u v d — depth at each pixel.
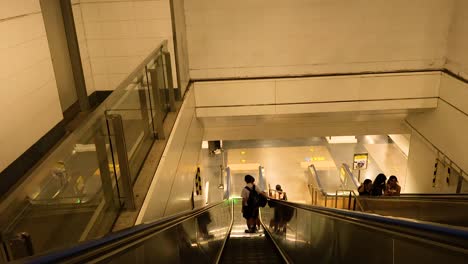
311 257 4.16
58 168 2.02
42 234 1.83
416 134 8.07
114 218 3.04
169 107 5.48
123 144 3.07
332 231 3.49
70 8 5.28
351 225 2.99
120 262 1.94
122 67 6.11
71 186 2.19
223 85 7.31
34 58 3.92
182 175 5.59
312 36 7.01
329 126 8.51
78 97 5.52
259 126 8.50
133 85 3.69
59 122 4.48
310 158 14.97
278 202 6.64
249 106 7.45
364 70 7.18
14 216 1.59
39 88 4.00
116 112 3.14
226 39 7.04
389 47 7.03
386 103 7.33
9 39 3.51
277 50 7.11
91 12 5.84
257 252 5.54
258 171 14.17
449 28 6.86
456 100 6.57
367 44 7.03
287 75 7.26
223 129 8.55
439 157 7.21
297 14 6.89
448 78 6.81
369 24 6.92
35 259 1.19
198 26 6.96
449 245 1.64
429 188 7.65
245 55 7.15
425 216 4.56
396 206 5.39
